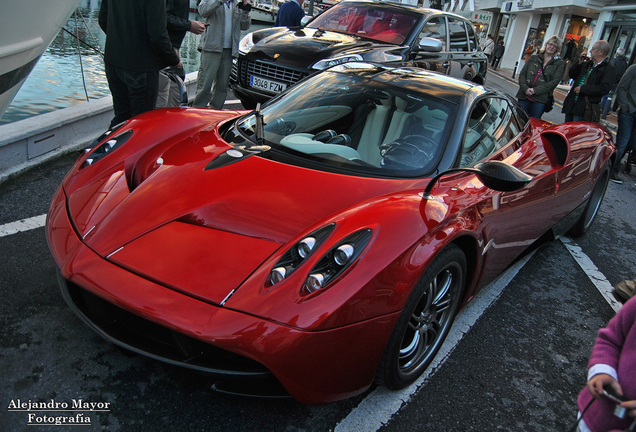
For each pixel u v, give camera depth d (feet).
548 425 6.68
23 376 6.04
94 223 6.42
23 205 10.64
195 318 5.14
